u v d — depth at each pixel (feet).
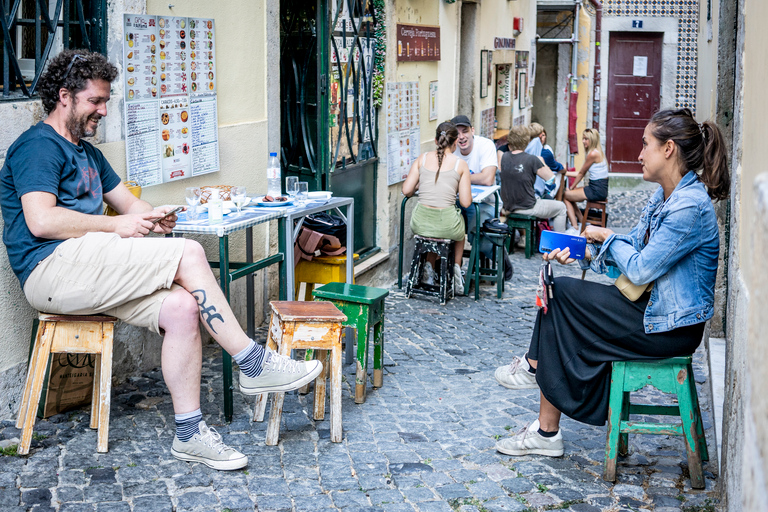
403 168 26.99
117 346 14.88
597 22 55.26
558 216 31.42
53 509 10.13
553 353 11.80
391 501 10.90
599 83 56.08
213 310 11.69
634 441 13.20
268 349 12.24
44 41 13.66
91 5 13.88
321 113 21.85
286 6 21.76
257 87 19.17
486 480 11.64
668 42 55.67
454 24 31.42
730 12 17.31
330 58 22.06
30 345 13.05
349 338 16.99
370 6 24.43
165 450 12.07
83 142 12.42
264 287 19.77
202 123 16.93
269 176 18.12
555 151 59.11
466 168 23.20
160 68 15.47
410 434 13.33
